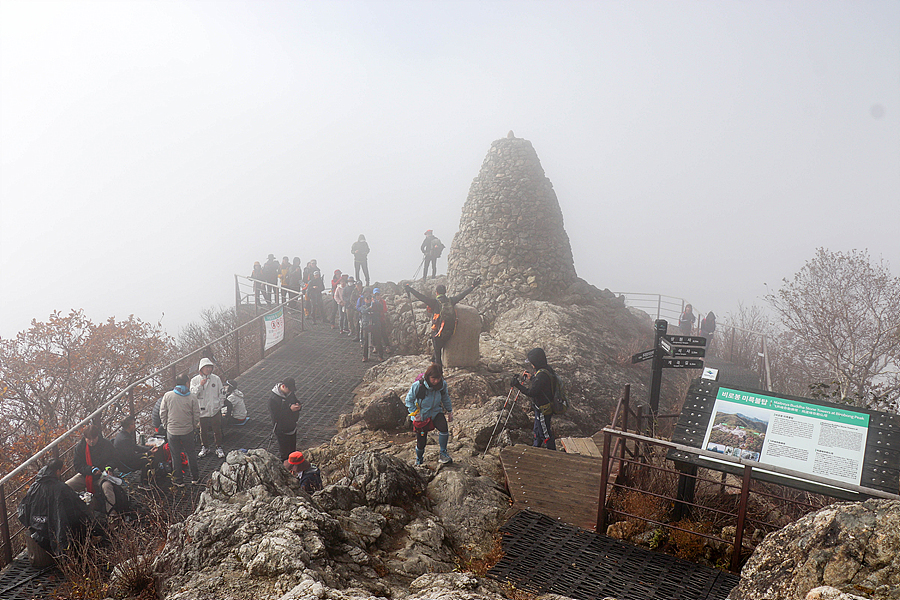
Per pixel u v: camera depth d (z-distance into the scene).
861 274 16.55
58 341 15.03
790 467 4.73
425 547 5.14
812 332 17.14
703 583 4.68
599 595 4.50
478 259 19.56
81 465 7.02
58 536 5.98
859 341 16.83
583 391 14.51
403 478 6.07
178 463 7.95
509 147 20.27
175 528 5.02
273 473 5.50
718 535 5.27
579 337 16.62
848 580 2.99
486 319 18.62
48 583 5.79
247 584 4.12
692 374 16.58
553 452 7.42
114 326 15.87
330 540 4.72
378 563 4.72
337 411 12.23
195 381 9.34
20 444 12.45
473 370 13.87
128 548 5.55
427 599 3.79
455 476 6.45
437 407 7.01
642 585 4.65
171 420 7.86
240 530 4.68
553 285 19.50
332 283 19.08
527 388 8.07
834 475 4.60
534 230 19.56
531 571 4.85
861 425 4.79
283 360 16.02
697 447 5.06
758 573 3.46
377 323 15.76
